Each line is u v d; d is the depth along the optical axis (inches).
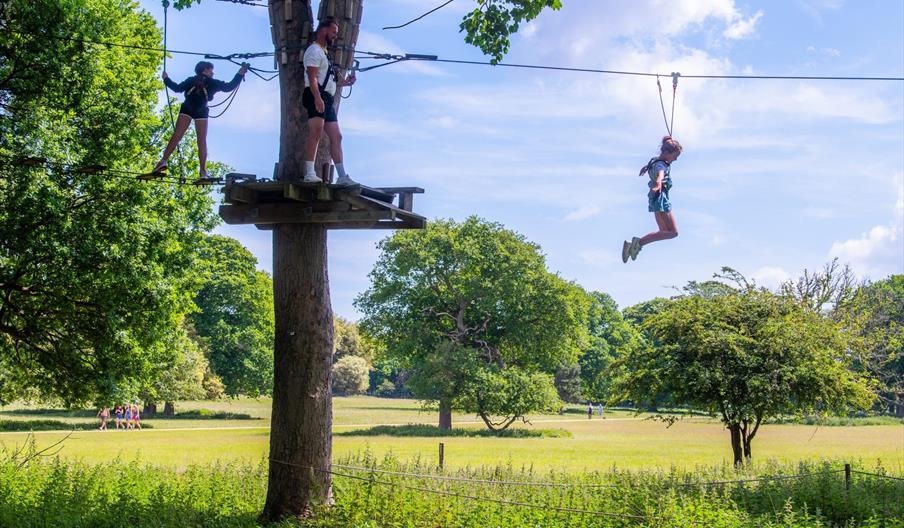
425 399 2758.4
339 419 3432.6
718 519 579.8
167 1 543.2
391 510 591.2
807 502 707.4
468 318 2970.0
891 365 2723.9
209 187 1195.3
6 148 790.5
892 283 4192.9
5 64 827.4
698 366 987.9
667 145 486.3
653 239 481.4
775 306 1034.1
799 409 1029.2
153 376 1120.8
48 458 1278.3
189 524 586.2
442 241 2822.3
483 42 685.3
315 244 617.6
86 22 868.6
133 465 868.0
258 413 3767.2
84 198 869.8
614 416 4387.3
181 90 543.8
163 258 977.5
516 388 2610.7
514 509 617.3
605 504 645.3
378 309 2901.1
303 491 600.4
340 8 596.1
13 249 812.6
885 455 1579.7
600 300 5206.7
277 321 620.1
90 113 873.5
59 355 925.2
